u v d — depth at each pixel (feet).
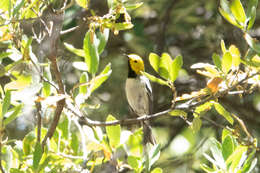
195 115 26.18
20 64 23.35
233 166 23.63
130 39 49.98
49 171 24.14
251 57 23.61
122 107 48.26
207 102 25.55
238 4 23.16
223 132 26.23
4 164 23.00
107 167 31.17
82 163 26.25
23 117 33.35
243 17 23.22
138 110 39.99
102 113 44.98
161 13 52.16
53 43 24.04
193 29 53.47
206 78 50.39
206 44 52.19
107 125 25.53
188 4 52.06
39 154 23.03
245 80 24.14
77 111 25.34
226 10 23.44
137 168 25.07
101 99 46.09
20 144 25.46
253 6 23.20
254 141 24.20
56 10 24.17
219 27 50.01
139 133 28.40
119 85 49.73
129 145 26.76
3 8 23.66
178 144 53.31
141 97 39.32
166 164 44.88
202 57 52.26
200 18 52.31
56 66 23.73
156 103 48.70
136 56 39.42
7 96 22.94
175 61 24.35
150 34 52.47
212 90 24.23
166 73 24.61
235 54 24.52
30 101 23.06
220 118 46.29
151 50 49.62
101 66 50.08
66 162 25.45
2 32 24.30
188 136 52.60
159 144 25.39
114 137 25.72
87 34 23.98
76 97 25.00
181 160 44.91
